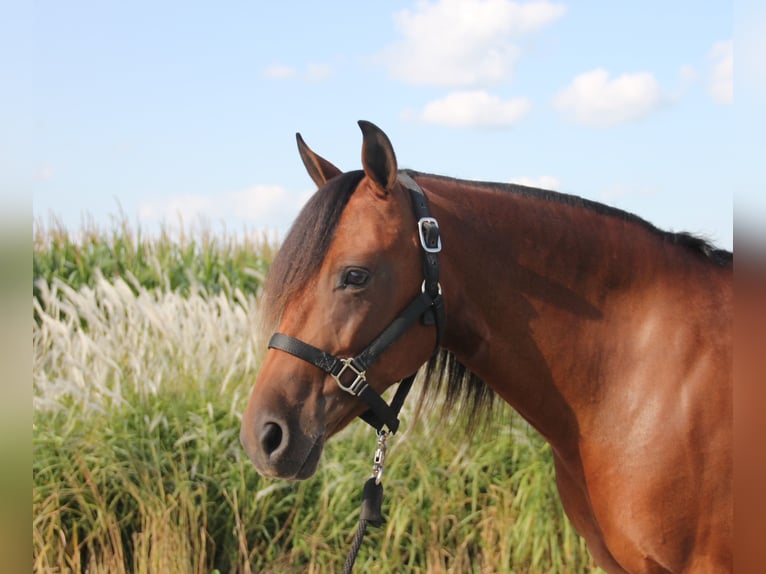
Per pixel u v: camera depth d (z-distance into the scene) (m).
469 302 2.16
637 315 2.18
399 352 2.02
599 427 2.15
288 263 1.97
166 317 4.96
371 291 1.95
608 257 2.20
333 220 1.97
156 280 7.25
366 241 1.95
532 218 2.21
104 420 4.26
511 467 4.24
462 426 2.49
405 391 2.19
